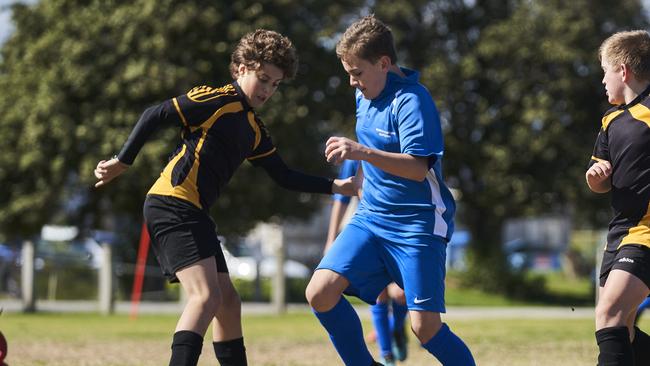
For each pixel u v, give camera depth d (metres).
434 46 84.00
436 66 79.44
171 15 70.38
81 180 71.50
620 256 14.78
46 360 25.09
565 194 78.56
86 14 72.06
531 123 77.88
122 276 72.38
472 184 83.06
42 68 73.88
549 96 77.25
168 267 15.47
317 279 16.28
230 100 15.71
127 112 71.50
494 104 81.25
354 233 16.44
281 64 15.71
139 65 69.94
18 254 65.69
